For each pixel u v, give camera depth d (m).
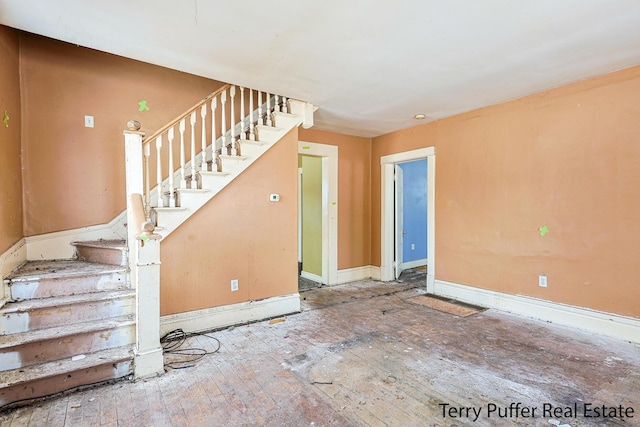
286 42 2.34
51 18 2.02
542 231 3.35
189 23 2.09
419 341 2.87
